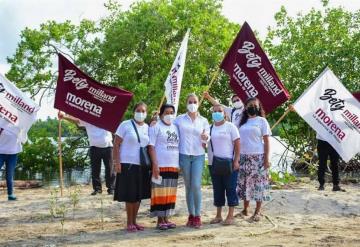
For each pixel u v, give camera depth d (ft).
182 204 36.01
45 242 26.68
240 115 32.68
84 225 30.68
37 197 41.19
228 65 36.14
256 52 35.83
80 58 86.28
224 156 29.73
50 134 88.17
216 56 85.25
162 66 83.10
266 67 35.76
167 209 28.78
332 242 25.89
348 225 30.42
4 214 34.04
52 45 86.17
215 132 29.91
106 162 39.99
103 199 38.01
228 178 30.07
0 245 26.12
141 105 28.50
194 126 29.50
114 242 26.32
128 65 84.84
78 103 35.83
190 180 29.60
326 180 53.62
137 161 28.25
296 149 73.05
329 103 38.09
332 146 38.34
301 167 70.49
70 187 49.08
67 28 86.38
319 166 41.68
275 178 47.19
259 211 31.32
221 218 30.86
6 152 39.29
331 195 38.40
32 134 87.04
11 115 38.75
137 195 28.32
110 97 35.86
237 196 30.32
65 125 88.28
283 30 73.51
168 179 28.76
